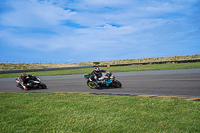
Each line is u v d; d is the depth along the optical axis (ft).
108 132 10.12
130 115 12.79
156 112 13.12
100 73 31.01
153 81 33.76
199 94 19.54
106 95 21.56
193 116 11.66
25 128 11.40
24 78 33.68
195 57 175.73
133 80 37.81
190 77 35.86
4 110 16.11
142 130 10.07
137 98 18.40
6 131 11.04
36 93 26.91
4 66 171.32
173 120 11.24
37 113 14.69
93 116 13.07
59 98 21.36
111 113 13.56
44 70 129.18
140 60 212.43
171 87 25.50
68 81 45.24
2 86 42.86
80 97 21.18
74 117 13.16
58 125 11.69
